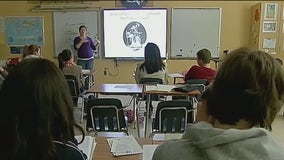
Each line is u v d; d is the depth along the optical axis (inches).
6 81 37.2
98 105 124.6
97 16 288.7
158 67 173.9
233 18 284.8
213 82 31.0
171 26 285.4
